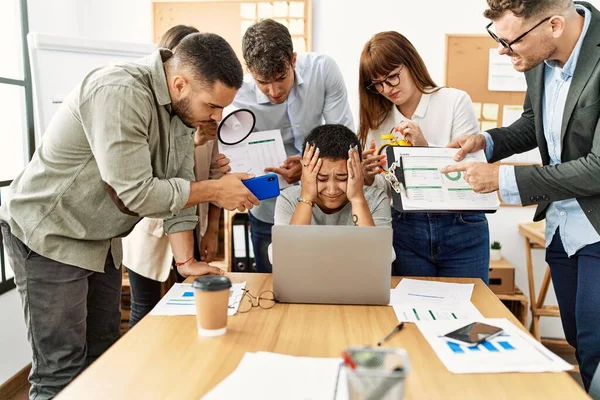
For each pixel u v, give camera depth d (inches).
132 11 134.3
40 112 92.3
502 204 132.8
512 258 134.3
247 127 77.3
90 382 39.8
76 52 94.2
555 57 62.1
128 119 55.1
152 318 52.6
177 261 68.8
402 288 62.7
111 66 59.2
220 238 131.4
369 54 76.5
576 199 64.6
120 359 43.6
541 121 69.3
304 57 87.3
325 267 55.9
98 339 74.8
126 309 130.3
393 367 32.0
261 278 66.3
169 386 39.2
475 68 129.8
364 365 32.3
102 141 54.9
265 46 71.9
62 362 64.3
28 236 60.9
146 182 56.0
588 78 60.1
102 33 135.4
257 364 41.6
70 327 63.7
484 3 128.3
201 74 56.2
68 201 61.1
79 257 62.6
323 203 71.8
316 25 132.3
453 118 79.0
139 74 58.3
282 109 86.7
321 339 47.5
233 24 131.6
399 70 75.9
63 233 61.6
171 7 132.6
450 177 65.4
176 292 60.5
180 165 67.5
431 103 79.4
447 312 54.2
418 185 64.6
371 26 131.1
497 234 134.2
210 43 56.9
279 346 46.0
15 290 106.2
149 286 92.0
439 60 130.9
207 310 47.5
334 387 38.0
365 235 55.1
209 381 39.9
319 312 54.4
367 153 76.3
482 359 42.9
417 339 47.4
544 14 57.7
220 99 57.6
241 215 124.3
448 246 78.6
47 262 62.1
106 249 65.7
